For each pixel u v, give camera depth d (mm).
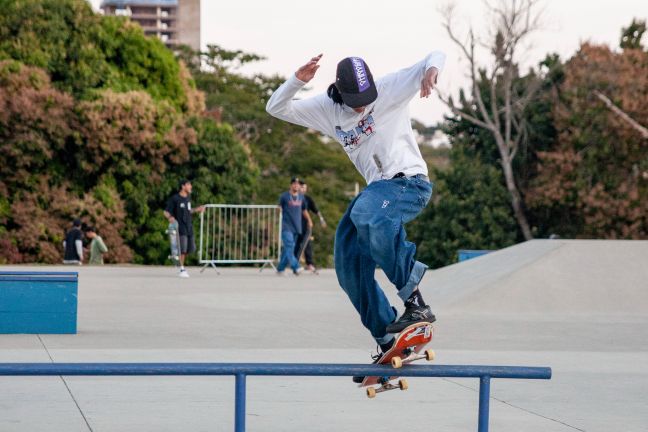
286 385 7469
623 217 40000
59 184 33562
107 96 33406
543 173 42094
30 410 6230
